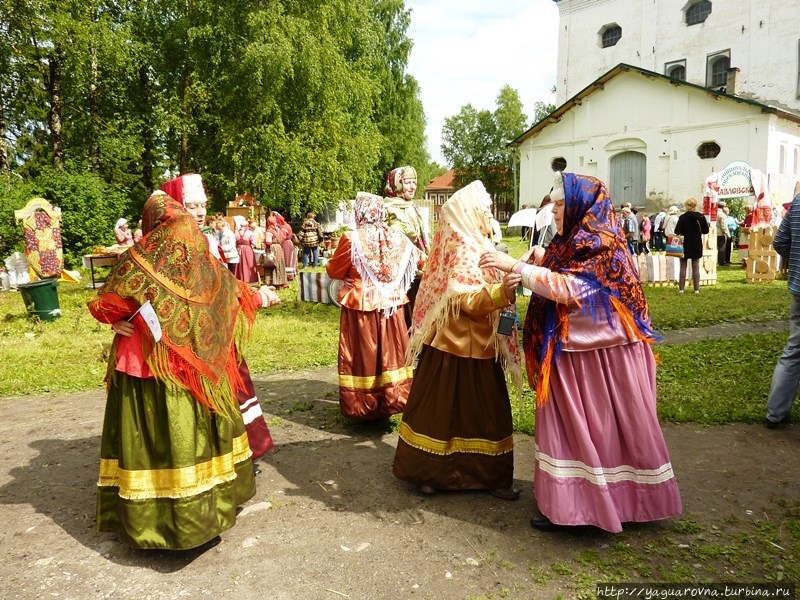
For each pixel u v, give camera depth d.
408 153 39.19
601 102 31.62
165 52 24.25
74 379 6.86
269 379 6.73
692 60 36.28
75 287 14.52
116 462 3.23
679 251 13.79
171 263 2.97
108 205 19.52
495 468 3.81
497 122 58.31
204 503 3.07
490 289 3.41
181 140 25.11
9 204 17.92
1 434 5.15
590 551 3.17
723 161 27.97
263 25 21.42
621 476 3.24
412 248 5.25
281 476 4.23
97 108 24.47
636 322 3.19
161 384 3.00
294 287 14.79
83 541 3.38
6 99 23.55
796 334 4.69
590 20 40.28
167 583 2.98
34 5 20.62
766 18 33.25
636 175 31.02
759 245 14.53
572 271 3.12
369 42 27.16
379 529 3.47
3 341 8.80
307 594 2.88
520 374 3.77
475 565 3.09
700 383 6.05
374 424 5.27
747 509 3.57
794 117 27.52
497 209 59.56
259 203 23.47
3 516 3.69
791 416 5.05
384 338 5.03
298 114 23.39
